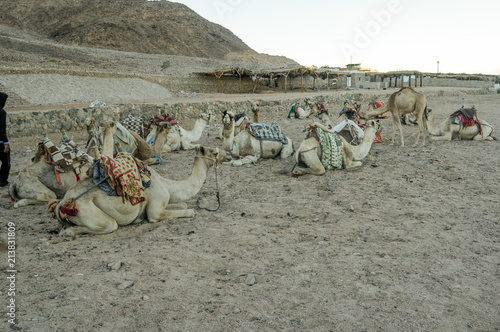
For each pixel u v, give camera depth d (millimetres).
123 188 5664
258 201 7715
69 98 29969
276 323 3748
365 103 37969
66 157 7430
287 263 5004
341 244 5578
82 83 33156
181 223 6422
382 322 3742
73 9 121438
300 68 51719
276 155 11406
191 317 3846
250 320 3797
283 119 24750
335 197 7793
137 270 4801
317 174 9500
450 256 5148
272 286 4430
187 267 4906
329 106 33812
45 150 7504
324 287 4391
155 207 6273
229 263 5016
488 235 5812
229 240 5758
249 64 77062
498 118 22141
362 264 4930
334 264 4945
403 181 8891
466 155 11438
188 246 5535
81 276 4641
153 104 22062
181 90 46312
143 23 120375
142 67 56812
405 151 12281
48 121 17594
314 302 4098
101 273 4719
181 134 13375
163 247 5488
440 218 6539
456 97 45156
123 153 6020
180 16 134000
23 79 29078
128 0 135875
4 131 8719
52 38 101750
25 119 16812
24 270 4793
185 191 6633
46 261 5039
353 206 7223
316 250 5383
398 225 6273
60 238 5773
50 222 6594
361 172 9766
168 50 110688
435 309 3951
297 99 31531
